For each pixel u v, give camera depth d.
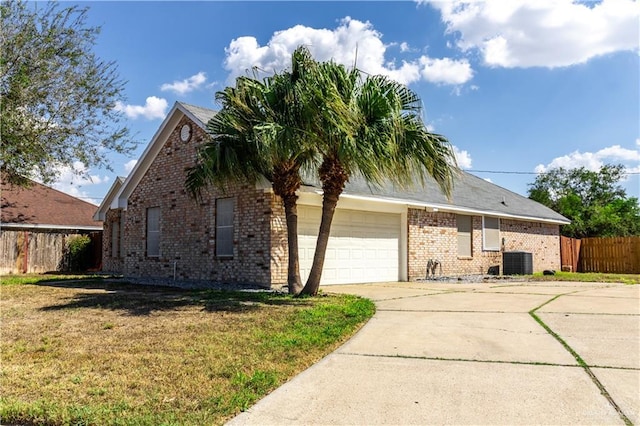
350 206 13.79
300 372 4.64
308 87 8.63
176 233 14.91
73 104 14.64
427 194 16.92
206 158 10.03
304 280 12.69
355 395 3.98
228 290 11.53
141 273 16.20
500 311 8.30
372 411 3.62
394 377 4.46
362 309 8.27
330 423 3.40
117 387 4.15
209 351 5.36
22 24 13.52
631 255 22.70
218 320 7.29
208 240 13.72
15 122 13.21
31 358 5.18
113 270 20.86
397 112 8.77
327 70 8.91
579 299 9.91
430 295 10.85
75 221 24.66
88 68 14.74
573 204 33.06
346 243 13.86
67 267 22.19
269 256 12.03
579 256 24.64
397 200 14.72
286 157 8.87
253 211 12.53
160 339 6.02
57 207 25.22
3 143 13.21
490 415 3.51
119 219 20.72
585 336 6.16
